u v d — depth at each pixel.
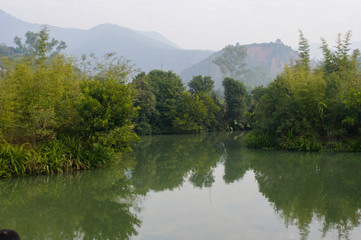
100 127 13.33
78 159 13.06
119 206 8.30
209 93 45.75
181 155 18.75
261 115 21.11
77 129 13.30
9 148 11.84
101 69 21.53
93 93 13.80
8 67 13.38
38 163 12.08
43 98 12.90
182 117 36.88
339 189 9.63
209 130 41.09
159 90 38.00
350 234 5.98
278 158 16.41
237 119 43.59
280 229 6.30
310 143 18.39
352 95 17.36
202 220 6.96
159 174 12.99
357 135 18.59
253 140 21.42
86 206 8.34
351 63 21.59
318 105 18.19
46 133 12.33
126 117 14.14
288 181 11.00
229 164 15.32
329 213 7.33
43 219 7.27
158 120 37.09
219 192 9.75
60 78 13.88
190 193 9.70
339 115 18.55
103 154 13.84
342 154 16.92
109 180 11.64
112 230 6.49
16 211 7.92
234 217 7.15
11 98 12.00
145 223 6.83
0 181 11.08
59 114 13.46
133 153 19.67
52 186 10.56
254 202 8.45
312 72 21.72
